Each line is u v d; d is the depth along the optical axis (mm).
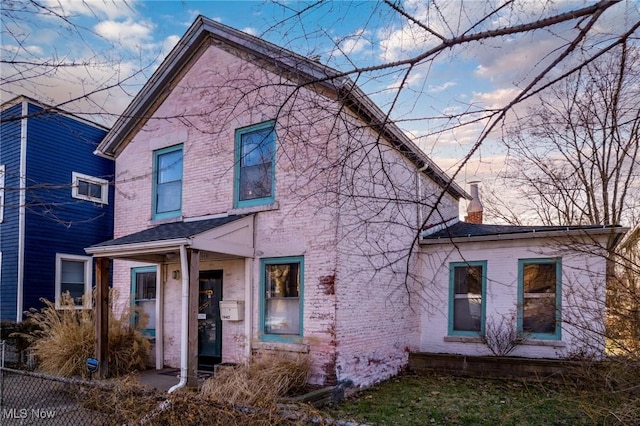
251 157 9820
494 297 10672
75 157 15047
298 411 4191
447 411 7320
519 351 10164
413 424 6672
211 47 10477
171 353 10461
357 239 9195
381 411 7387
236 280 9758
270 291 9336
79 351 9172
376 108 5262
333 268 8523
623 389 4664
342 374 8453
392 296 10406
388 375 10062
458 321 11266
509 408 7414
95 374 8758
